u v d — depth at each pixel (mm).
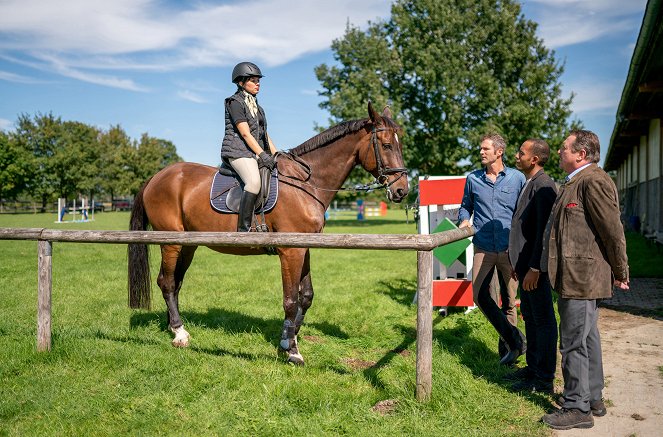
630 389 3889
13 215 42094
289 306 4477
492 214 4270
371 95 29547
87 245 15867
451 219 6770
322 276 10070
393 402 3506
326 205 4848
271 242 3646
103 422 3250
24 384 3846
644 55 8070
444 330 5652
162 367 4203
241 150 4555
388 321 6148
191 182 5000
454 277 6797
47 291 4555
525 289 3709
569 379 3260
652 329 5738
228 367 4234
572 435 3104
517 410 3482
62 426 3156
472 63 29781
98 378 3982
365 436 3020
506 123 28578
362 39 32719
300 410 3443
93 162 55062
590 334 3383
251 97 4676
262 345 5031
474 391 3783
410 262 12602
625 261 3102
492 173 4359
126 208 63844
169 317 5078
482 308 4359
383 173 4586
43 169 51438
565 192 3277
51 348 4617
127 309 6625
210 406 3447
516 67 29516
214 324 5914
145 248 5145
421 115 30078
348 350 4965
